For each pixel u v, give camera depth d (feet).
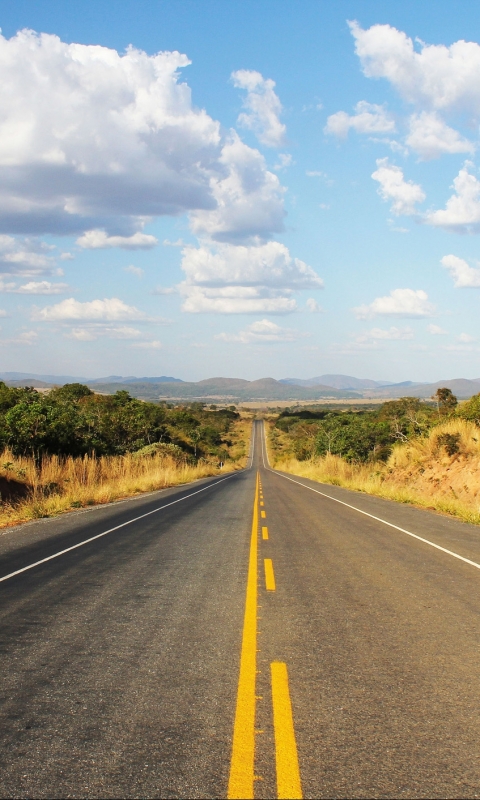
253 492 89.45
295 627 19.83
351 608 22.30
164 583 26.32
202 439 366.63
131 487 89.45
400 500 74.18
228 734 12.27
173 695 14.20
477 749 11.79
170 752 11.54
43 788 10.34
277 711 13.35
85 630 19.43
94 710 13.38
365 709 13.55
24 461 75.51
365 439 158.81
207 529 44.83
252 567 29.86
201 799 10.01
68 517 53.67
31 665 16.24
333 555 33.60
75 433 100.68
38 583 26.43
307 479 145.38
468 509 57.52
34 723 12.77
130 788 10.32
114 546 36.68
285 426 581.12
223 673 15.66
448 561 31.94
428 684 15.06
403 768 11.05
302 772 10.85
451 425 87.66
